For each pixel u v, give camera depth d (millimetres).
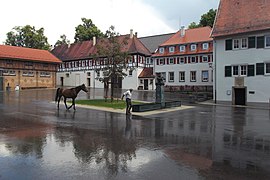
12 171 7004
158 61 55156
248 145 10406
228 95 34375
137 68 58812
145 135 12195
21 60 56094
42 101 28453
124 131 13070
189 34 54344
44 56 61500
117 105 25391
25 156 8367
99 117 17984
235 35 33750
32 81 58156
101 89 56062
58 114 18750
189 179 6621
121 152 9086
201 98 38781
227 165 7773
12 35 75375
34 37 74125
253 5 35406
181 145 10305
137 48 59562
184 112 22859
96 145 9984
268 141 11164
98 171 7105
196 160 8266
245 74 33281
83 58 67562
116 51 28156
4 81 53406
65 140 10680
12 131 12391
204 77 49688
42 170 7105
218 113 22609
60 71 73938
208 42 49750
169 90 53219
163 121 17016
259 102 31984
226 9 37281
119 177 6688
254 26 32875
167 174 6957
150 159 8312
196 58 50562
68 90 21625
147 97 38375
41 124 14461
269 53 31359
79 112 20312
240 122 17094
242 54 33281
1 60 53219
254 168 7516
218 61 35281
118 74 28531
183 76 52125
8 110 20234
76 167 7395
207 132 13250
